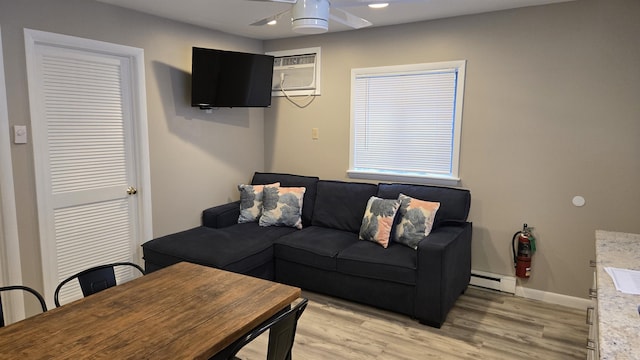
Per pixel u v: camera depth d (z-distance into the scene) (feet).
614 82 10.28
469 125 12.23
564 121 10.95
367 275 10.68
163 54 12.26
